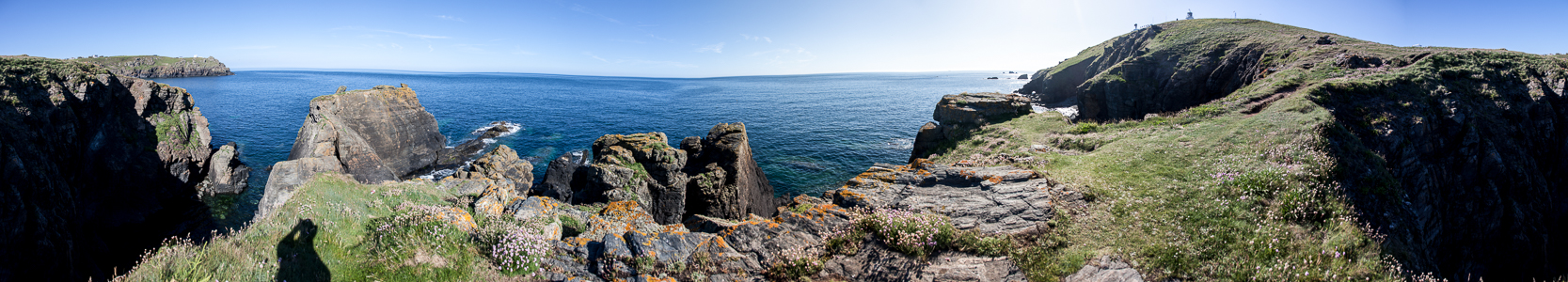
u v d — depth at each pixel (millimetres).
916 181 13930
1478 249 16859
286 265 7043
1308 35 51250
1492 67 25172
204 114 78188
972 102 27969
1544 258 17062
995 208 11344
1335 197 10641
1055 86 100062
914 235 9383
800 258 8734
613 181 27453
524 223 10266
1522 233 16844
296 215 8930
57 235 21172
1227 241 9227
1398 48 37000
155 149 37406
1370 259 8344
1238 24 72562
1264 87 27922
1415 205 12969
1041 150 19625
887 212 10797
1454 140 19625
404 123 45344
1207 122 19922
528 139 58250
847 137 55344
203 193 37781
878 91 146750
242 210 35625
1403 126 18844
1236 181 11891
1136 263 8656
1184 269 8453
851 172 40844
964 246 9445
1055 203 11391
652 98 127750
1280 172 12070
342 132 38844
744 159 31547
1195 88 57938
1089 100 70125
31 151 23188
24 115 24297
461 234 9039
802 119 72125
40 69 29109
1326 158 12734
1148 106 63562
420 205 10648
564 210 13188
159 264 6555
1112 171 14336
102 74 34625
